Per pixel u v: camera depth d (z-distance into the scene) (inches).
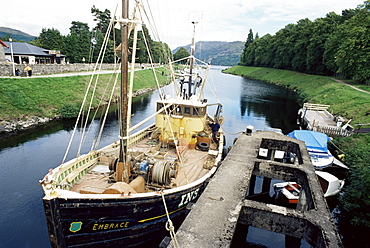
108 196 264.1
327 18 2679.6
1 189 515.8
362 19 1812.3
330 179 512.4
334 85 1795.0
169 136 549.6
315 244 250.5
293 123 1228.5
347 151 715.4
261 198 528.4
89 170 398.9
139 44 2716.5
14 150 717.9
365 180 418.6
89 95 1338.6
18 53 1782.7
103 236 286.0
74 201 245.9
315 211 281.0
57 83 1280.8
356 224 414.6
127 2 305.1
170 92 2070.6
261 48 4252.0
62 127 950.4
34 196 497.0
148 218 315.0
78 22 2955.2
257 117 1334.9
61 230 248.8
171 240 232.4
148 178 358.0
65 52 2429.9
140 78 2301.9
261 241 408.2
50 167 621.0
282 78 3110.2
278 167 430.9
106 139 847.7
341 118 1031.0
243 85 2856.8
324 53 2333.9
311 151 647.1
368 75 1662.2
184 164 470.3
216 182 358.9
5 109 914.1
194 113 541.3
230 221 266.1
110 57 2583.7
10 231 398.6
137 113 1306.6
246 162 441.1
